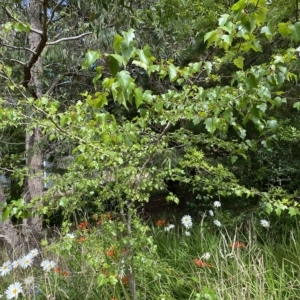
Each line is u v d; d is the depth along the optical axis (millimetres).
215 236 3326
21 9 3883
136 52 1002
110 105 4395
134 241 1900
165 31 3898
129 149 1928
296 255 2865
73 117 1659
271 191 2551
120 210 2053
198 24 3281
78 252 2170
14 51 3729
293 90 3475
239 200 4160
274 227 3547
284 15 2498
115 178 1984
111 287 2486
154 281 2562
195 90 1820
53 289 2625
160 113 1687
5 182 5020
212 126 1484
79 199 1999
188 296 2484
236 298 2273
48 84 4035
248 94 1466
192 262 2914
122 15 3023
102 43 3496
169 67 1398
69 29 3865
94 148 1757
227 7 3209
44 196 2035
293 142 3812
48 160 4148
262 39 3137
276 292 2416
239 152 2141
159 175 2152
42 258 3080
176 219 4625
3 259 3637
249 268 2564
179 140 2254
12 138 4457
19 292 2578
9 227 3648
